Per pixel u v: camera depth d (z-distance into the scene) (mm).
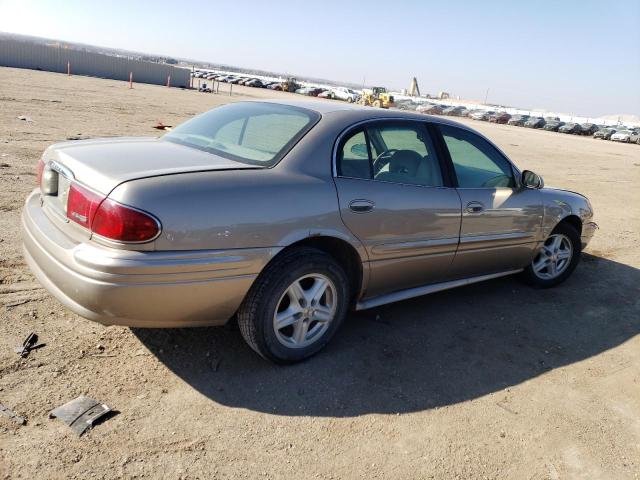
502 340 3992
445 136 4078
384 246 3504
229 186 2822
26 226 3188
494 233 4297
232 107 4000
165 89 47031
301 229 3027
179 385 2971
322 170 3211
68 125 13266
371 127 3578
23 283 3924
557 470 2648
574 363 3764
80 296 2607
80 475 2258
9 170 7395
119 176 2660
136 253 2562
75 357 3096
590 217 5355
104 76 56188
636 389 3496
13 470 2229
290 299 3182
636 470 2713
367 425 2822
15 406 2613
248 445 2568
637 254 6945
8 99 17766
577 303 4918
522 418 3043
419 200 3662
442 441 2766
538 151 24312
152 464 2371
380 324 4020
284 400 2947
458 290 4926
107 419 2621
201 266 2699
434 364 3525
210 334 3543
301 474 2426
